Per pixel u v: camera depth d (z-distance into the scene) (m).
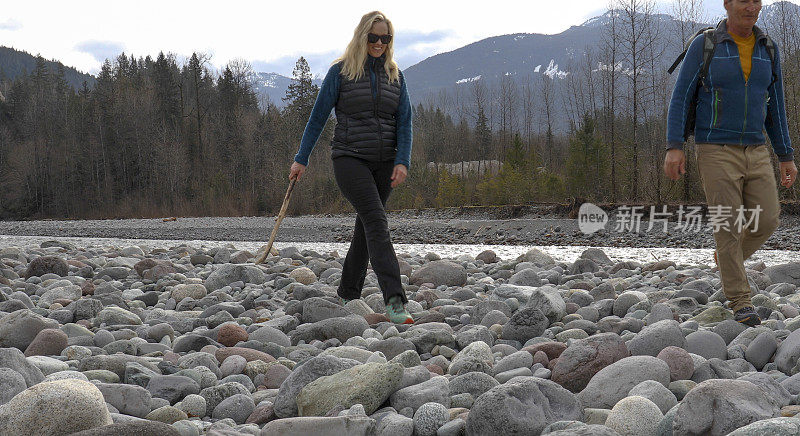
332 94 3.99
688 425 1.84
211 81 76.81
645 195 25.77
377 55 3.95
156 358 3.08
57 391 1.83
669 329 2.82
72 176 61.53
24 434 1.77
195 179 57.53
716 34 3.53
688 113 3.63
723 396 1.83
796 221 19.30
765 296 4.05
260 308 4.71
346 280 4.41
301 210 42.09
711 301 4.39
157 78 73.75
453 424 2.00
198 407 2.41
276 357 3.28
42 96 79.81
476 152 66.06
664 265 7.08
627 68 28.84
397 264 3.92
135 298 5.29
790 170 3.75
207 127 64.81
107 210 57.62
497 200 30.25
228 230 26.42
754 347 2.84
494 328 3.68
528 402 1.99
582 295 4.56
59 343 3.29
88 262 7.96
